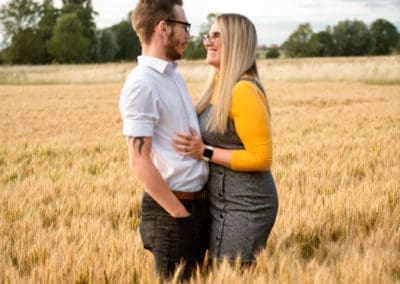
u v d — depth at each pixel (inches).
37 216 181.8
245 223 114.0
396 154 299.0
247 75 113.8
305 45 4092.0
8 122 605.6
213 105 116.3
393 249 132.1
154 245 110.4
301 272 109.7
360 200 183.0
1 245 148.3
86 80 1686.8
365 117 544.7
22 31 3560.5
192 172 108.7
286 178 235.1
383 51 4389.8
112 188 229.1
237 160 109.4
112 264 124.2
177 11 105.3
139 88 100.7
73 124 581.6
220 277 105.5
